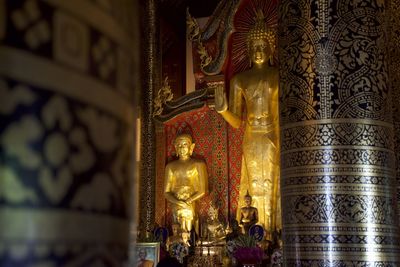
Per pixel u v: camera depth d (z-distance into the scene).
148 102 16.78
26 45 1.08
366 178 5.03
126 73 1.36
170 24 19.23
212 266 14.66
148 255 11.05
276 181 14.84
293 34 5.47
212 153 16.16
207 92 16.20
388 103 5.34
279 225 14.56
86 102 1.19
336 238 4.91
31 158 1.06
